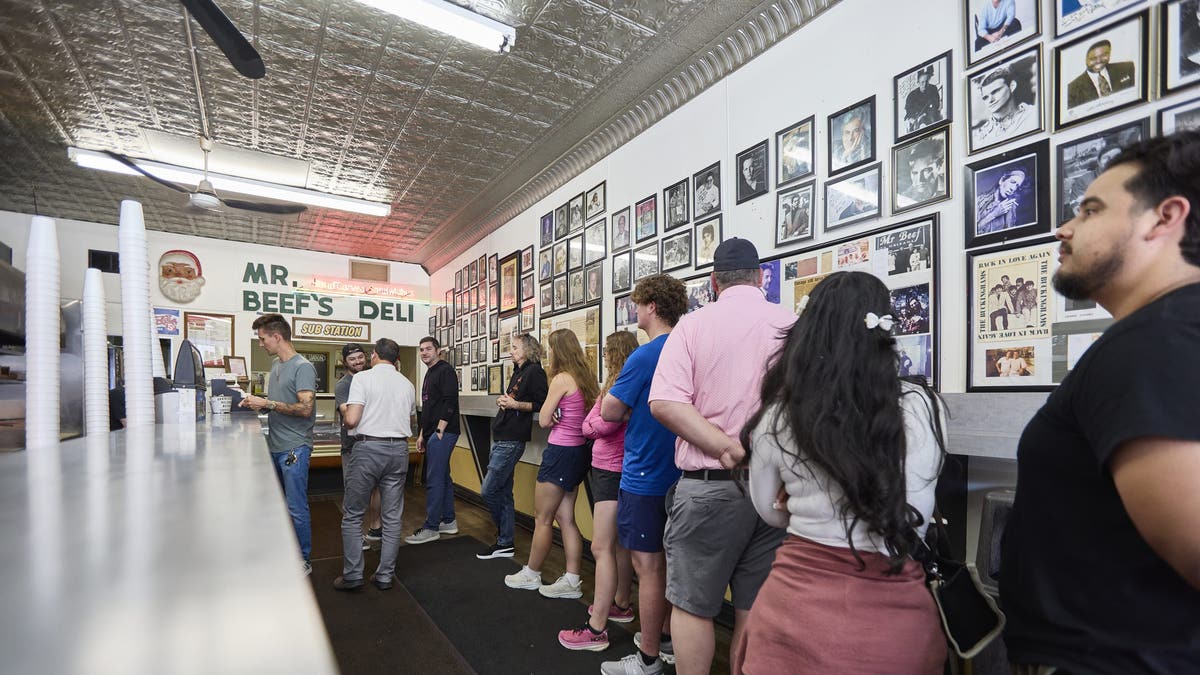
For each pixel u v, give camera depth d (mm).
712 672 2125
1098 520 655
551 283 4340
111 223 5844
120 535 525
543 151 4105
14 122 3773
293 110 3623
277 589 394
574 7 2615
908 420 897
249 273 6535
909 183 2008
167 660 278
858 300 928
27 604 352
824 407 878
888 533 830
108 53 2994
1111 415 600
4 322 3557
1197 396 550
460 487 5562
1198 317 590
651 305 2078
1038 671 694
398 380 3061
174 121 3766
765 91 2617
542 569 3283
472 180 4770
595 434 2365
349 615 2621
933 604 887
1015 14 1720
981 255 1785
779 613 915
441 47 2951
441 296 7016
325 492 5680
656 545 1920
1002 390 1716
